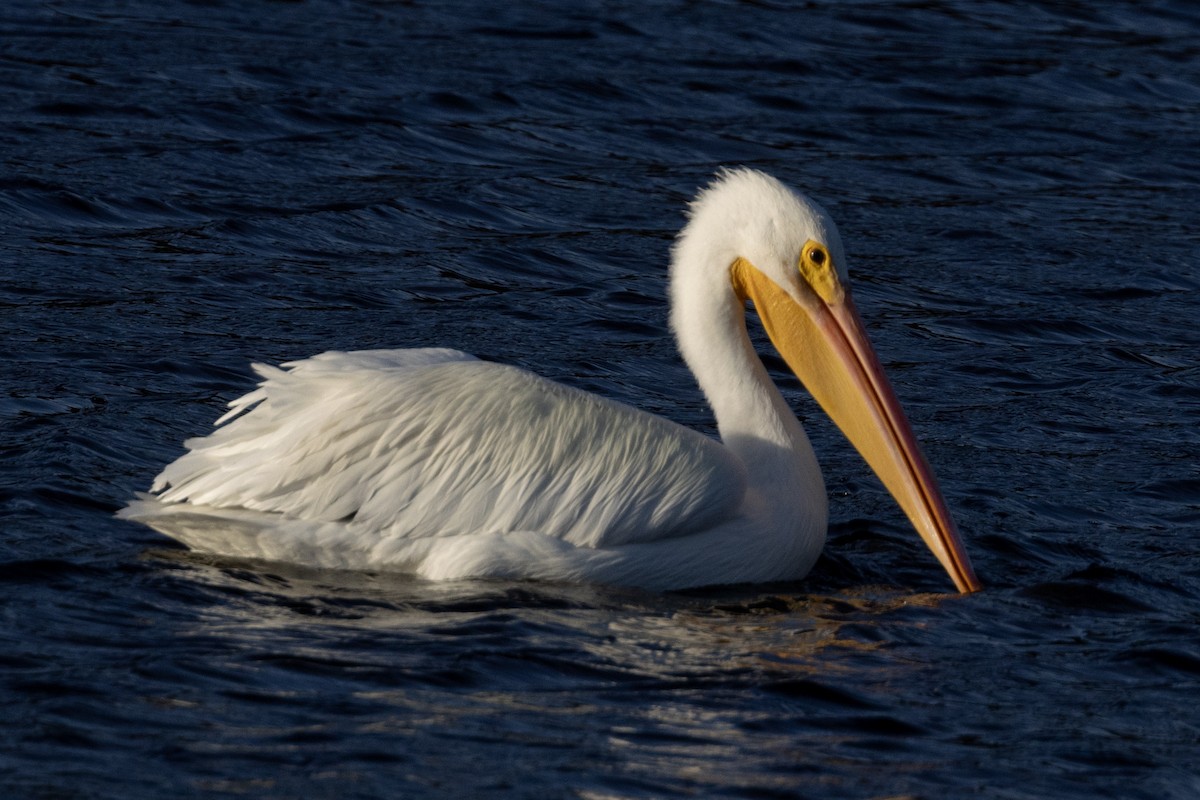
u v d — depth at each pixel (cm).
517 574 1170
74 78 2484
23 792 816
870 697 1006
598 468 1177
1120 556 1292
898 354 1808
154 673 961
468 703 957
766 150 2517
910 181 2433
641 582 1187
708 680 1018
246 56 2686
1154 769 927
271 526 1156
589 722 945
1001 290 2025
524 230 2123
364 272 1927
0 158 2125
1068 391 1717
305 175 2228
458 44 2883
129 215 2016
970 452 1523
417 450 1163
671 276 1320
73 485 1265
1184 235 2272
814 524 1242
